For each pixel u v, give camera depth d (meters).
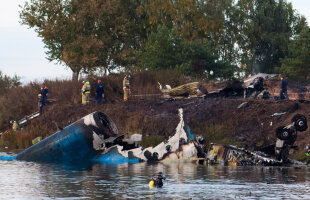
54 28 140.12
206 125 71.88
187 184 38.41
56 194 33.59
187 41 141.00
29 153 62.62
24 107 99.56
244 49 178.12
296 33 188.00
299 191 34.91
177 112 77.75
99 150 61.81
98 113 63.03
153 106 82.25
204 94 87.00
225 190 35.28
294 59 169.38
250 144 65.00
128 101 87.69
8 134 84.12
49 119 89.06
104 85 98.12
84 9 142.00
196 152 57.34
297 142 61.97
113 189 35.69
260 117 70.06
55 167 52.72
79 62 139.25
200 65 133.38
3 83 120.81
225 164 55.53
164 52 130.75
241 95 86.38
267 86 102.56
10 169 50.47
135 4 168.25
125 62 150.88
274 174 45.84
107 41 146.62
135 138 63.03
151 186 37.00
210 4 166.75
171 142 58.56
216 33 169.88
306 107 70.69
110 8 145.50
